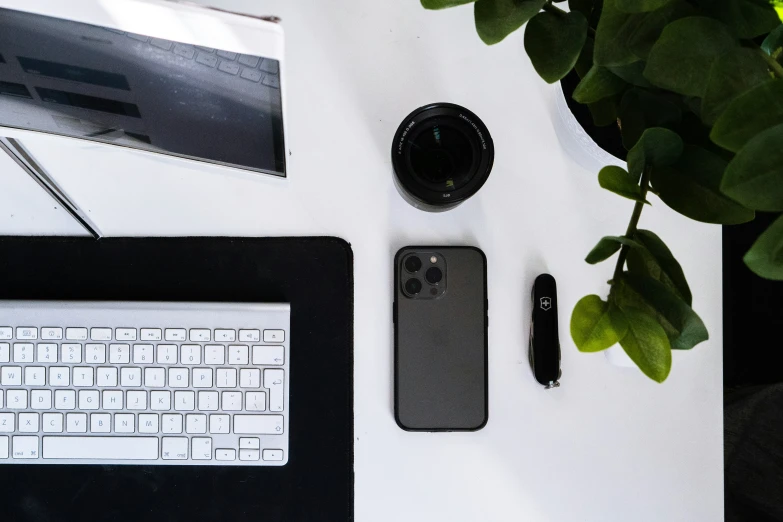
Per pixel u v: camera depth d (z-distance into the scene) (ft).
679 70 1.26
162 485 2.41
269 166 1.97
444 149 2.28
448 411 2.34
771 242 1.08
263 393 2.29
